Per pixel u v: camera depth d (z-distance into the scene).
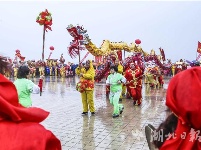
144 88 20.31
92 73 10.01
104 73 14.47
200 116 1.91
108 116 9.89
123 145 6.48
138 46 21.39
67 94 16.31
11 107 1.72
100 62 21.00
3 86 1.81
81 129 7.98
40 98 14.53
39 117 1.86
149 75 19.91
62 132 7.65
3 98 1.74
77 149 6.20
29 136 1.67
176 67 30.53
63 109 11.27
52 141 1.78
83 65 10.40
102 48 15.91
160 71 20.22
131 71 12.44
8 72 1.98
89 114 10.25
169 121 2.26
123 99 14.55
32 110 1.85
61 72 34.56
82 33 10.06
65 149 6.19
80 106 12.05
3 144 1.62
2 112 1.73
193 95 1.93
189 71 2.04
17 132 1.68
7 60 1.99
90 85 10.03
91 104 10.18
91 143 6.64
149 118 9.51
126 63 15.41
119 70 13.02
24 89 6.21
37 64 33.91
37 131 1.72
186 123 2.03
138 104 12.43
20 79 6.32
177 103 2.00
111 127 8.23
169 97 2.06
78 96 15.41
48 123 8.70
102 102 13.30
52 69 35.75
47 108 11.48
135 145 6.47
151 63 19.84
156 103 13.00
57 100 13.85
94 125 8.48
